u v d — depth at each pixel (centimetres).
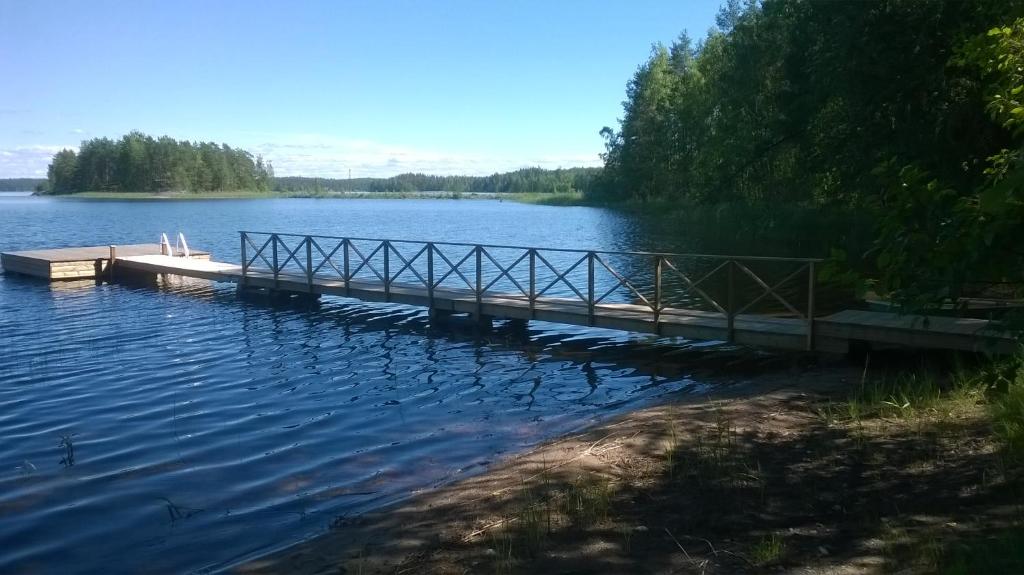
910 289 365
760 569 348
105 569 438
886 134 1450
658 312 1030
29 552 463
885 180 390
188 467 614
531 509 456
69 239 3269
